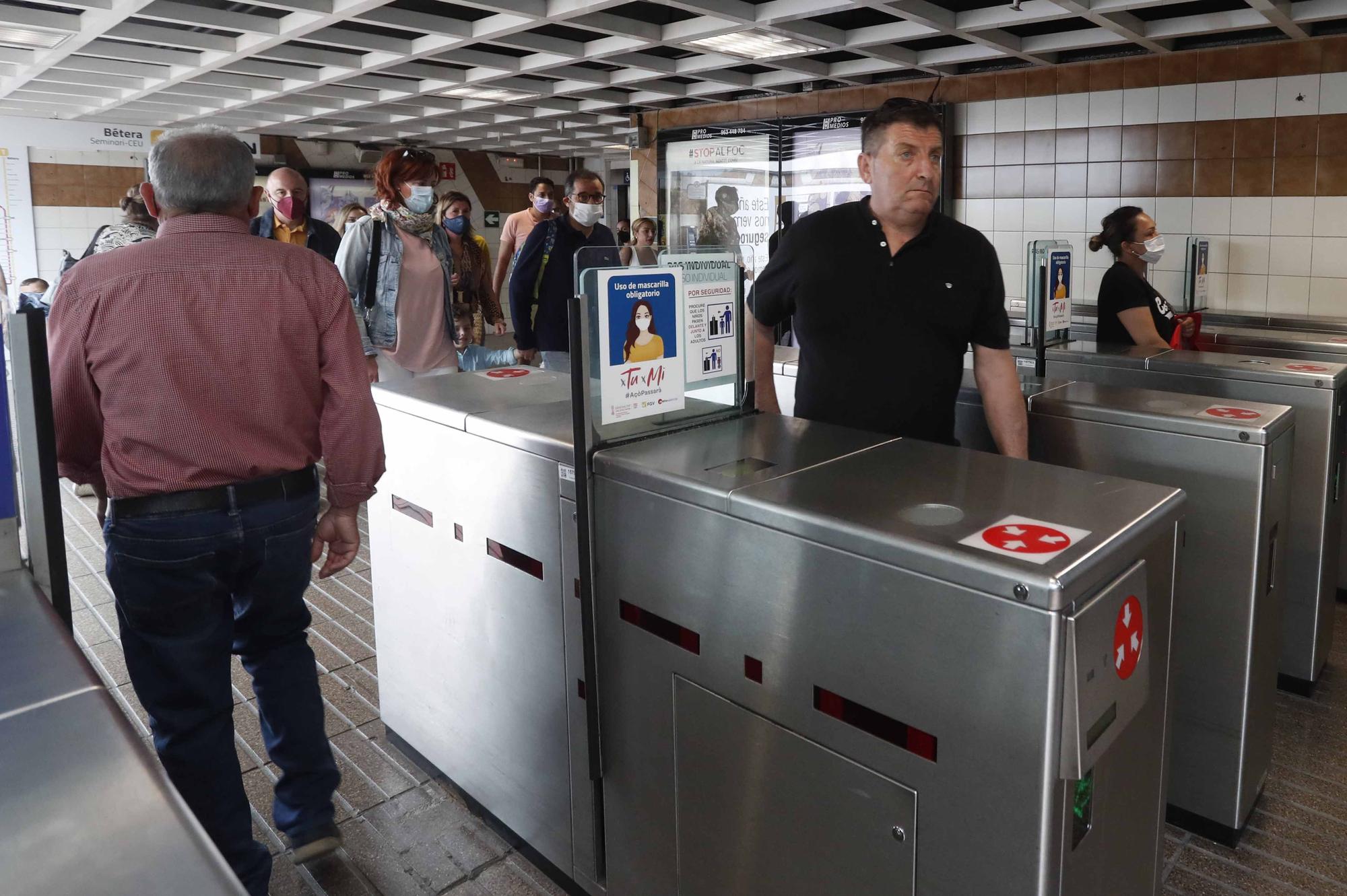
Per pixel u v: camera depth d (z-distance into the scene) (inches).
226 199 73.6
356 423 79.6
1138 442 99.0
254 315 73.5
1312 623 122.9
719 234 356.5
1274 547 95.3
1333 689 127.3
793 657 59.6
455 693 95.9
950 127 287.6
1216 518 93.6
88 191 486.0
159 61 293.9
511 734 88.7
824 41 244.7
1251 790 96.3
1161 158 249.3
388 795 100.7
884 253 91.3
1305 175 228.1
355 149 555.8
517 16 228.4
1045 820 48.8
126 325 69.8
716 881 68.7
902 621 53.1
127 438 71.0
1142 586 54.9
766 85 312.8
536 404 91.7
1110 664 51.5
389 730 110.7
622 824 76.6
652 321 75.4
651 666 70.6
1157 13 223.8
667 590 67.7
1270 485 91.9
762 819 63.9
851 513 56.7
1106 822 56.3
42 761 34.9
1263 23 209.2
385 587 105.4
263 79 343.0
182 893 28.5
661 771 71.6
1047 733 47.9
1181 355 142.1
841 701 57.2
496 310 233.5
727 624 63.6
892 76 297.1
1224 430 92.2
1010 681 48.9
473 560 89.4
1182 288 250.5
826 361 95.2
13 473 53.9
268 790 101.4
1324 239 227.6
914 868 55.2
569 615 78.3
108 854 30.1
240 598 81.3
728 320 82.5
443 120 435.2
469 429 86.4
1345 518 157.2
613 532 71.5
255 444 75.1
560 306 177.2
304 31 241.9
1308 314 232.7
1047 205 271.4
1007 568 48.1
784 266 96.8
